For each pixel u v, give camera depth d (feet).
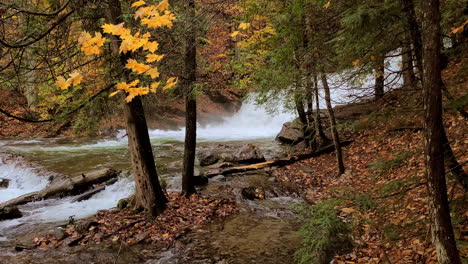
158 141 59.98
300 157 41.39
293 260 19.56
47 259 19.92
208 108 79.46
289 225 24.48
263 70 24.73
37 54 12.33
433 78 8.02
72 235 22.93
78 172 38.96
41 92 18.06
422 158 26.03
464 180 12.83
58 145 54.08
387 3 11.39
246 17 20.12
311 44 18.01
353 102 17.95
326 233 12.66
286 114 71.15
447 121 26.76
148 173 25.31
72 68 13.24
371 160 33.73
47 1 12.74
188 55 23.16
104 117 20.24
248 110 78.84
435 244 8.55
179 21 14.05
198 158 44.16
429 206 8.57
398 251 16.16
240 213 26.89
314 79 22.07
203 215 25.89
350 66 16.20
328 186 32.07
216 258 20.07
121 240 22.16
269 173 37.68
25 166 41.37
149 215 25.30
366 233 18.70
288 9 17.78
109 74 17.99
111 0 19.16
